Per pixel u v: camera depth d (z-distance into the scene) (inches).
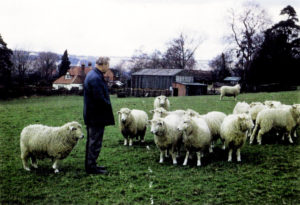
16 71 2279.8
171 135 318.7
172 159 343.6
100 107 273.7
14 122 584.4
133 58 3678.6
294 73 1860.2
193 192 243.6
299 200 226.4
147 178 276.1
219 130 366.9
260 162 320.5
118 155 359.6
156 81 2206.0
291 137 435.5
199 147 313.1
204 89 2123.5
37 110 781.9
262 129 399.2
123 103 960.3
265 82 1921.8
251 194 238.2
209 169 300.0
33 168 298.0
